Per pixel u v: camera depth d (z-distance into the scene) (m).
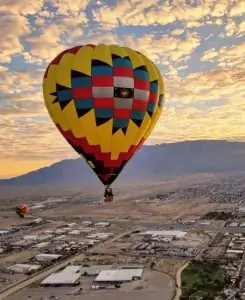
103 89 49.84
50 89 51.59
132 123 51.47
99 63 50.34
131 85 50.69
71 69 50.38
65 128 51.81
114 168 52.03
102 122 50.28
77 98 50.06
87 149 51.41
